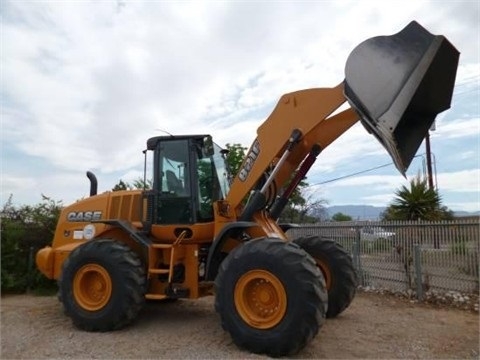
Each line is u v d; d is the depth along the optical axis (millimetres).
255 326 4465
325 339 4980
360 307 6781
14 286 8492
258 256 4500
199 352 4520
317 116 5094
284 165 5676
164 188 5961
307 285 4273
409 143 4809
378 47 4664
